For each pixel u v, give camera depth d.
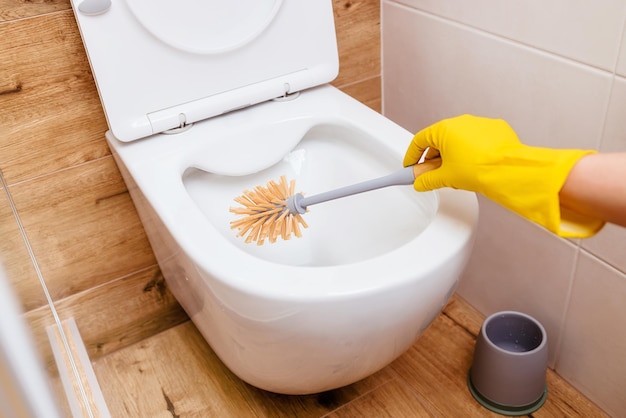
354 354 0.74
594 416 1.00
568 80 0.85
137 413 1.06
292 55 0.98
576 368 1.03
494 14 0.92
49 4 0.88
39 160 0.97
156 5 0.85
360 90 1.21
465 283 1.21
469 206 0.75
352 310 0.67
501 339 1.05
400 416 1.02
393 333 0.72
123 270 1.13
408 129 1.21
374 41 1.17
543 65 0.87
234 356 0.85
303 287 0.66
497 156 0.60
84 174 1.01
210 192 0.97
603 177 0.53
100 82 0.85
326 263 0.99
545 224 0.56
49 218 1.02
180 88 0.91
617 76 0.78
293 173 1.02
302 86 1.00
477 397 1.03
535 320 1.01
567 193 0.55
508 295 1.11
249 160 0.95
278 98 1.01
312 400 1.05
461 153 0.62
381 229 0.91
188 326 1.22
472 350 1.12
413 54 1.11
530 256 1.03
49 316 0.65
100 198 1.04
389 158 0.90
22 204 0.98
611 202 0.52
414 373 1.09
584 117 0.85
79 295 1.11
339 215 0.98
